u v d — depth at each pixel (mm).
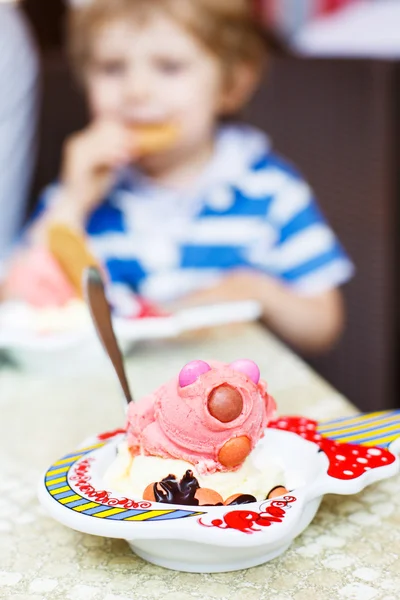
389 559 441
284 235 1364
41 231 1341
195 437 445
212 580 430
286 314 1374
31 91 1341
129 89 1333
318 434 497
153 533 412
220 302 1342
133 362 773
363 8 1304
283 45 1318
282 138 1341
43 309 829
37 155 1354
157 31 1312
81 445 510
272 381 691
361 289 1363
